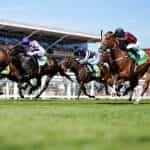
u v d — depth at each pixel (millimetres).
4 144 2910
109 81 18906
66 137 3410
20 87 16078
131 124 4914
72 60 18375
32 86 16469
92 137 3404
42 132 3812
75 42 44875
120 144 2885
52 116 6320
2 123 4852
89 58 19062
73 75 19703
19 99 17188
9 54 15234
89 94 20312
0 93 16312
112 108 9852
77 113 7254
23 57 15688
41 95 18500
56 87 19125
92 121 5336
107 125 4711
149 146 2803
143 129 4191
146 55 13562
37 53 16141
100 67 19234
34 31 37781
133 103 14008
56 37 42531
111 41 13023
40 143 2982
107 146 2787
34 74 16094
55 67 17266
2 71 15172
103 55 13109
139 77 13773
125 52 13227
